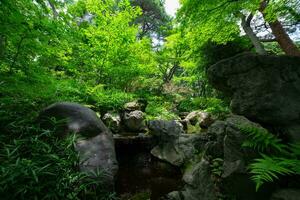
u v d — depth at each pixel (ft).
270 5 13.28
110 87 28.09
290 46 17.89
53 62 17.02
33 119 12.61
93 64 26.21
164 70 38.96
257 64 10.28
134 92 30.68
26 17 12.28
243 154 9.16
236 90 10.66
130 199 12.71
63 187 8.05
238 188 9.08
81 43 23.76
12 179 6.84
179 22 17.49
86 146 11.79
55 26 13.41
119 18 25.21
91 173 10.37
